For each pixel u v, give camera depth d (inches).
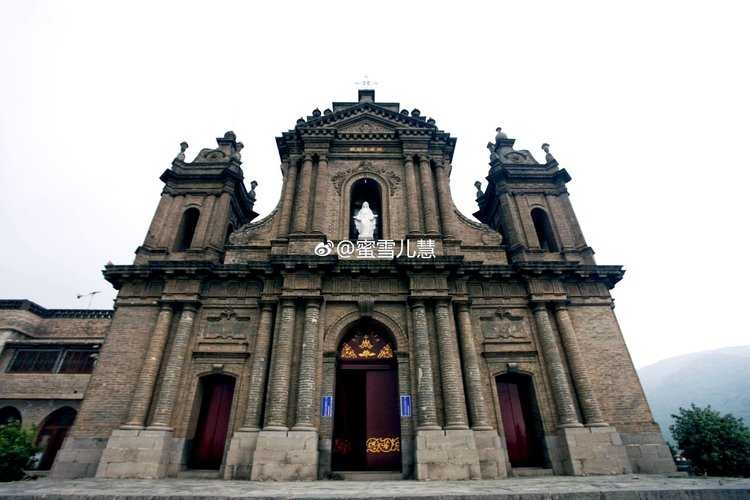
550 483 591.5
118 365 833.5
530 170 1155.9
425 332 822.5
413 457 735.7
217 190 1104.2
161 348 835.4
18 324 1454.2
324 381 800.3
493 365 846.5
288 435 714.8
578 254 1003.9
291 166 1085.1
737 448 699.4
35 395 1327.5
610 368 854.5
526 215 1075.9
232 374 825.5
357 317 858.1
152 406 791.7
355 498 444.8
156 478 706.2
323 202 1008.9
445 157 1138.0
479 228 1036.5
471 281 928.3
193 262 894.4
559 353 854.5
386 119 1167.0
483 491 486.6
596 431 764.0
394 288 885.2
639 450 774.5
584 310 916.0
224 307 891.4
